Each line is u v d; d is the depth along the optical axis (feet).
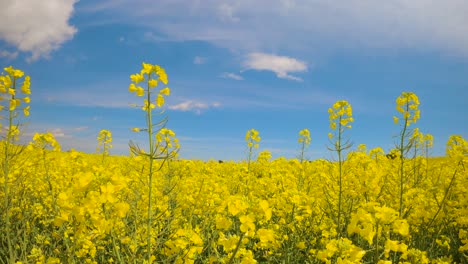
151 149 2.65
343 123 3.98
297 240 3.83
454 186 4.42
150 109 2.66
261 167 6.76
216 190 3.64
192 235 2.47
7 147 3.20
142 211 3.49
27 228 3.43
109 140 6.15
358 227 1.79
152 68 2.67
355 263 2.01
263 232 2.00
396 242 1.83
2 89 3.17
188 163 5.43
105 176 2.47
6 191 3.16
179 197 3.95
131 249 2.93
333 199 4.44
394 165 5.48
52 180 4.44
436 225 4.16
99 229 2.17
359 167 5.03
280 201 3.66
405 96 3.88
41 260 2.74
